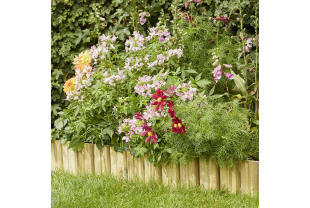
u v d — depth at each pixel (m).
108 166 2.85
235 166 2.28
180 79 2.68
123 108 2.56
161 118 2.45
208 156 2.36
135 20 3.22
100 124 2.78
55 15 3.39
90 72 2.90
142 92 2.48
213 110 2.35
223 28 3.07
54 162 3.11
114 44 3.27
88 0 3.38
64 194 2.41
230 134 2.21
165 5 3.25
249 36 2.96
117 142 2.77
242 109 2.42
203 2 3.14
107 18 3.34
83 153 2.94
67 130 3.03
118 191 2.44
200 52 2.90
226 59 2.81
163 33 2.84
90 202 2.26
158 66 2.80
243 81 2.55
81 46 3.43
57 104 3.42
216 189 2.35
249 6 2.91
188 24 3.04
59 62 3.46
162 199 2.26
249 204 2.11
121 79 2.66
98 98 2.76
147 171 2.66
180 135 2.33
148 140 2.38
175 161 2.45
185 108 2.37
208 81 2.56
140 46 2.78
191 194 2.33
